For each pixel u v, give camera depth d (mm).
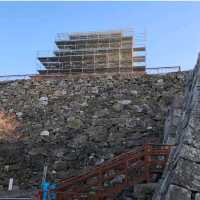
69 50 59188
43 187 19406
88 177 19859
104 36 61125
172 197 13148
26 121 33875
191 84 20984
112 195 19438
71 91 37688
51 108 35312
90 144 29062
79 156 27797
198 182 13273
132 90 35844
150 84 36312
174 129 22719
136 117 31391
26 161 28078
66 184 19797
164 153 19391
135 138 28594
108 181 21984
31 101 36938
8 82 41219
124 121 31125
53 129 31969
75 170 26203
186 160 13828
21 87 39750
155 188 17594
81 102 35438
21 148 29781
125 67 56031
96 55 58188
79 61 57969
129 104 33531
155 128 29391
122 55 58031
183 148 14141
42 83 39875
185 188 13203
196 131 14516
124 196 19938
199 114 14945
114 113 32625
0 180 26062
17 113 35188
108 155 27203
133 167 19672
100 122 31734
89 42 61312
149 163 19438
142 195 18734
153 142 27359
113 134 29734
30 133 31859
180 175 13516
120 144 28266
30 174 26469
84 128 31406
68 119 33000
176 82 35719
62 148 29188
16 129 32750
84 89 37625
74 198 19328
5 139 31188
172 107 24859
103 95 36031
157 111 31703
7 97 38219
